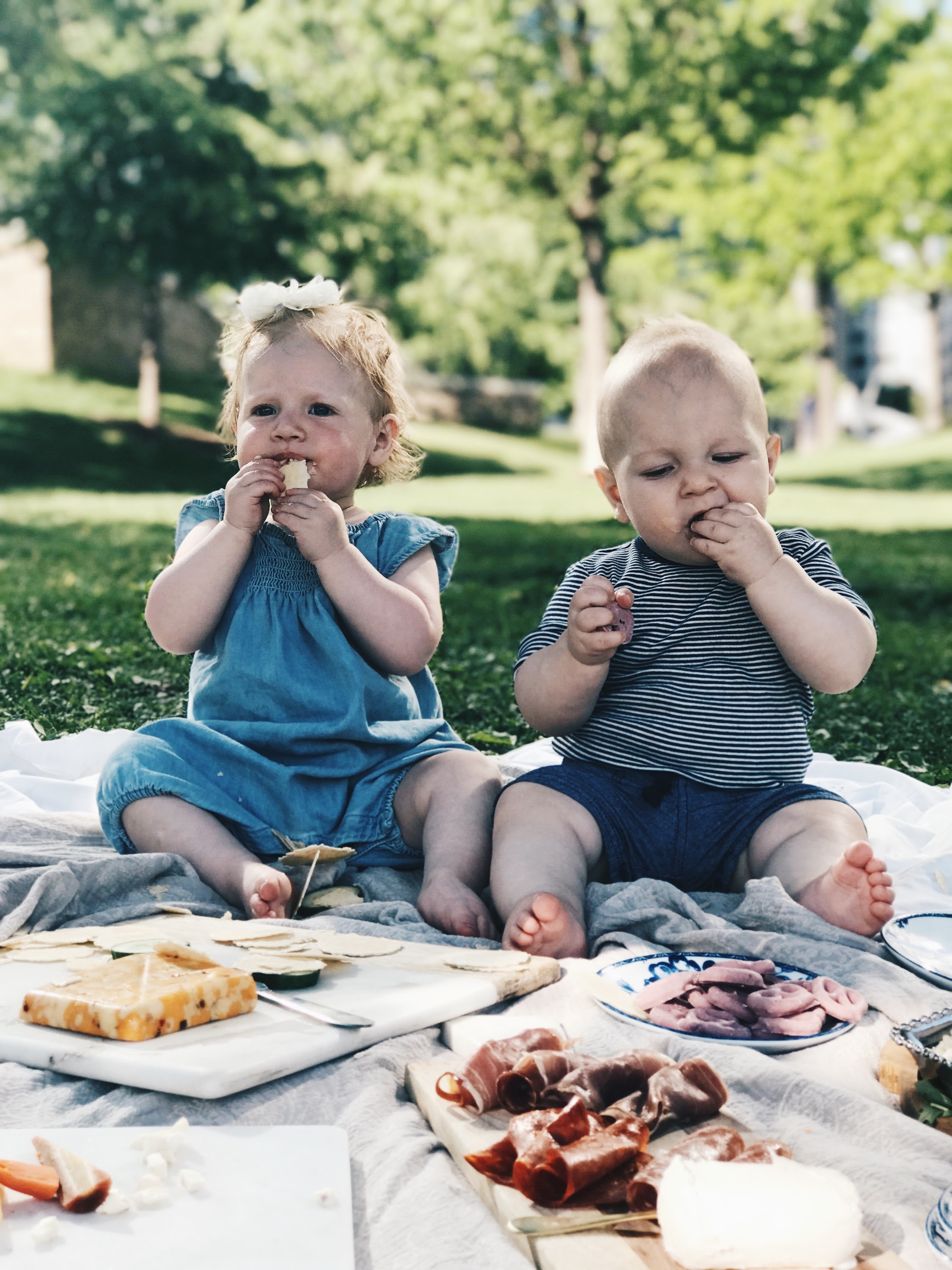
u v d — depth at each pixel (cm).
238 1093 157
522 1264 122
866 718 521
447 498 2059
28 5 1992
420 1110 157
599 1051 171
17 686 491
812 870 232
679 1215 119
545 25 2344
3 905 225
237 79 2280
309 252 2252
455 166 2439
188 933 206
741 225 3178
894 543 1523
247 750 262
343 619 281
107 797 256
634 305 3806
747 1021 180
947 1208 126
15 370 2558
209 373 2909
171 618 273
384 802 270
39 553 1166
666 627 262
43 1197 127
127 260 2155
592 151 2381
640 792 253
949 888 257
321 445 278
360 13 2231
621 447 253
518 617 840
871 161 3036
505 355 4034
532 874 229
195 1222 125
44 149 2139
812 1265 117
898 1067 159
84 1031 168
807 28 2212
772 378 4069
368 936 212
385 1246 128
